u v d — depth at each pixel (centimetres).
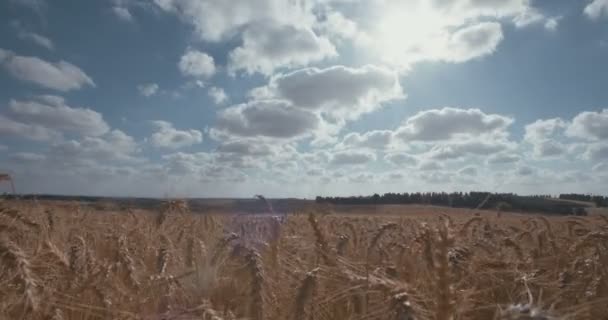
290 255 468
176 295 416
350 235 551
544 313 190
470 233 432
